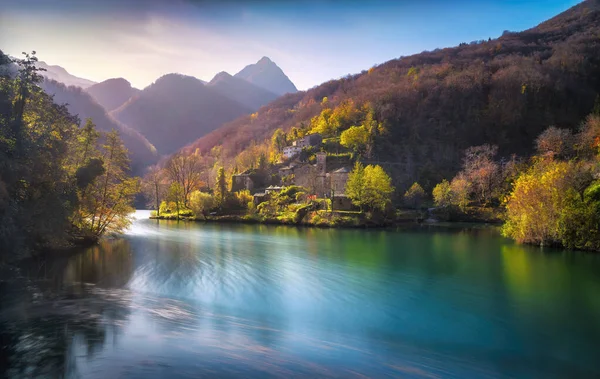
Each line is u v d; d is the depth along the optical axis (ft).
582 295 98.43
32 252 130.52
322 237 226.17
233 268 128.16
